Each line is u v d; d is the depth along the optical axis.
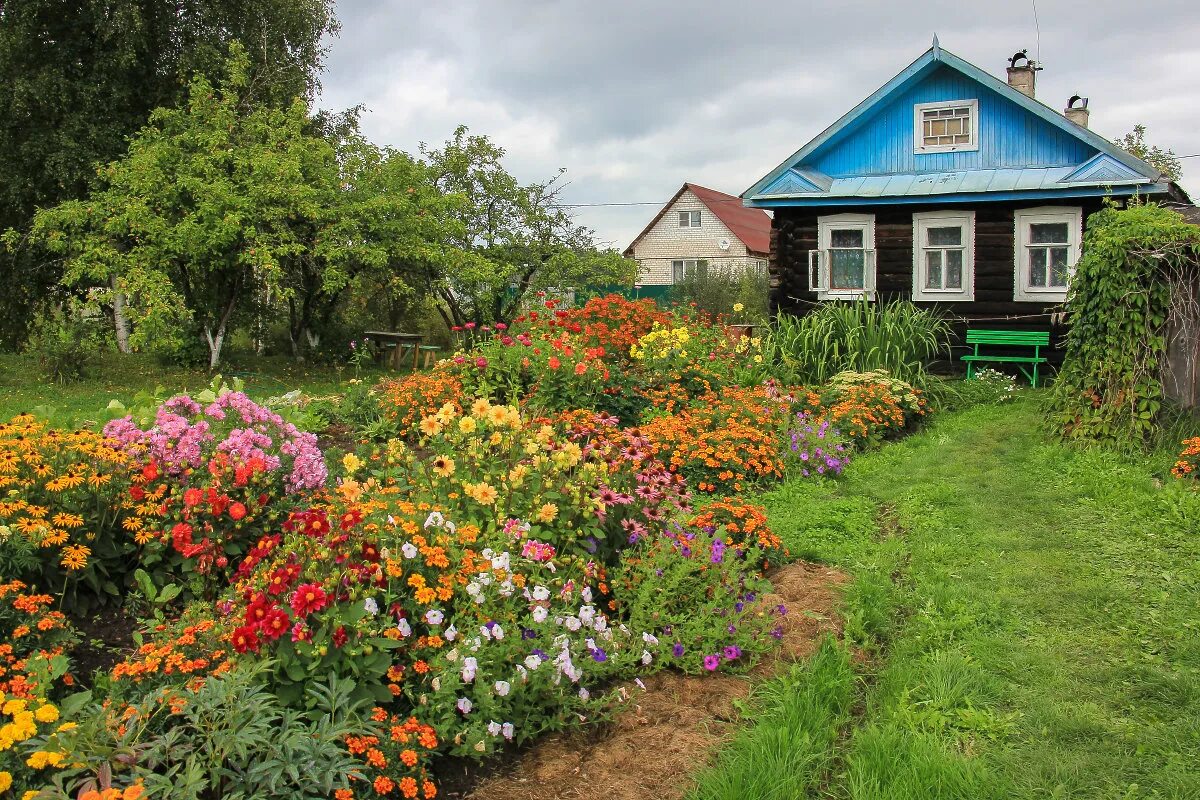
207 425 5.68
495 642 4.20
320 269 20.81
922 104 16.92
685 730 4.23
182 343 18.59
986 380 14.04
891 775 3.80
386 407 9.80
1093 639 5.25
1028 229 15.81
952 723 4.31
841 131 17.27
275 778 2.99
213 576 4.94
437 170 24.50
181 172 18.58
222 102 20.16
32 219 21.06
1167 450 8.88
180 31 23.31
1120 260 9.15
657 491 6.09
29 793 2.75
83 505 4.86
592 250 26.41
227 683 3.25
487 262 22.28
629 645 4.82
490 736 3.87
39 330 24.38
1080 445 9.45
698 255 47.62
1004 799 3.65
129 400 15.64
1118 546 6.76
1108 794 3.74
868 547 7.02
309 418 9.79
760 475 8.83
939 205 16.39
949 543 7.05
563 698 4.19
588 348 10.91
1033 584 6.10
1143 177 14.58
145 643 4.23
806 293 17.64
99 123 21.75
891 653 5.16
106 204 18.53
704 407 9.82
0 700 2.99
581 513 5.34
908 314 14.23
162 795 2.88
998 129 16.38
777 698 4.48
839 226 17.25
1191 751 4.02
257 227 18.95
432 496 5.12
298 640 3.54
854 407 10.82
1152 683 4.64
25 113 21.53
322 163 20.80
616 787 3.77
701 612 5.12
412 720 3.61
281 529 5.27
